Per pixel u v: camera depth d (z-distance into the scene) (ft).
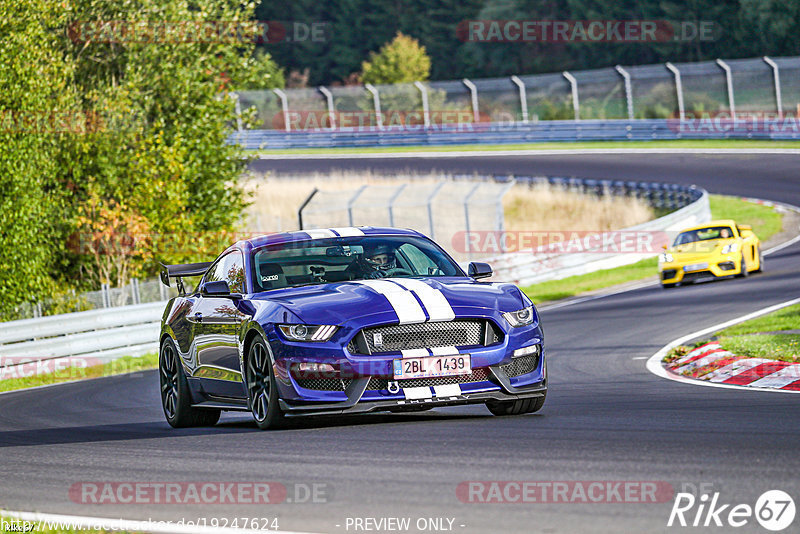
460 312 85.15
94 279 276.82
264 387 88.94
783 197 409.28
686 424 79.82
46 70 249.96
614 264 310.24
